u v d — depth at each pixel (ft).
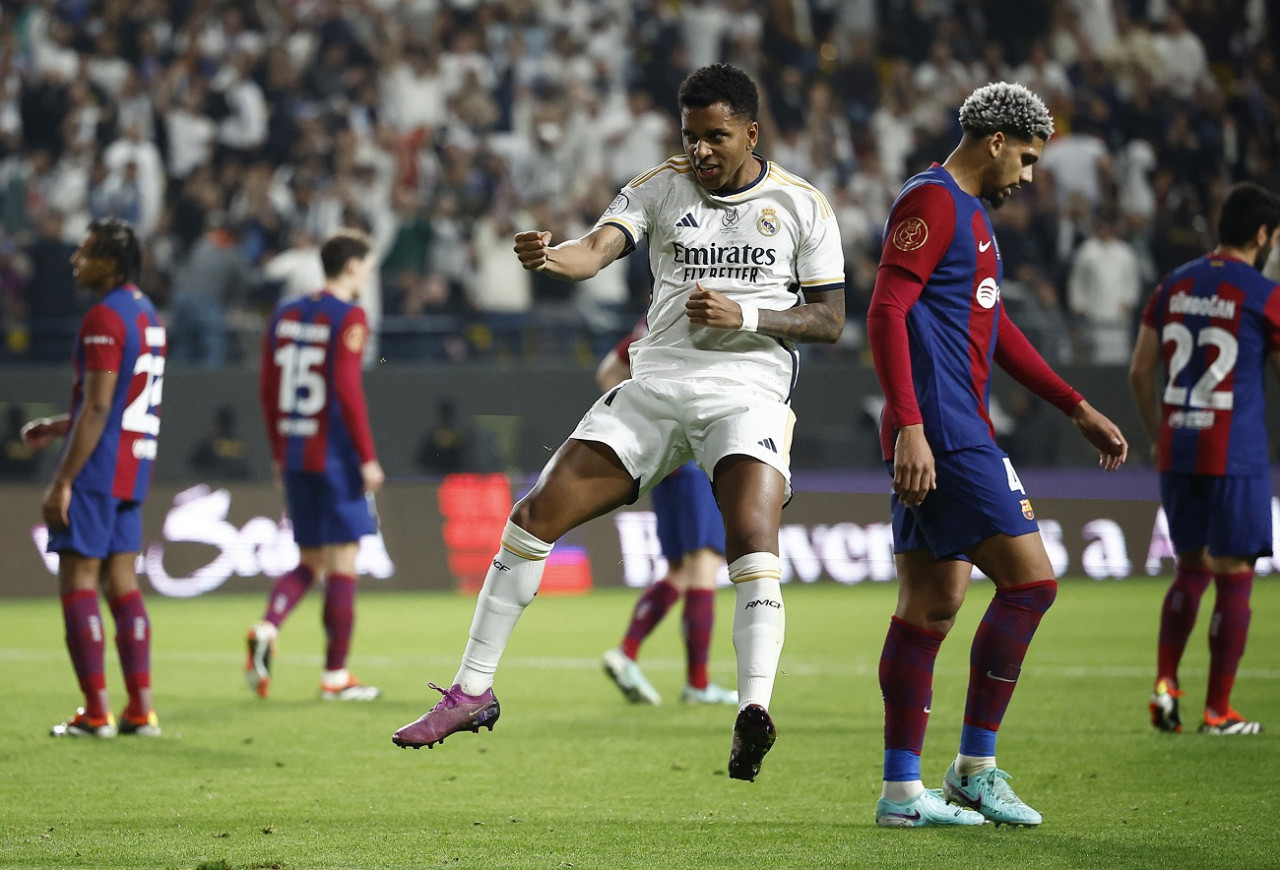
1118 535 165.27
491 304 180.45
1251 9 233.14
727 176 47.65
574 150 201.77
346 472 85.30
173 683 90.84
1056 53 230.27
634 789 57.36
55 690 86.48
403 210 181.98
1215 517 70.08
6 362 165.07
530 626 124.57
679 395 47.37
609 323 177.27
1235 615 70.18
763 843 47.11
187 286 168.45
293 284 173.37
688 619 82.38
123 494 69.62
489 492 158.40
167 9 211.00
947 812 49.90
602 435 47.09
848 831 49.01
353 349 85.66
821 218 48.55
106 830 49.34
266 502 151.23
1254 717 75.36
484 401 165.07
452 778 59.62
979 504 48.42
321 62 203.92
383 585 152.25
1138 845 46.37
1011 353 53.11
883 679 50.65
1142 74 218.38
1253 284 70.49
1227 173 218.38
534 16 217.97
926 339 48.83
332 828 49.73
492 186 189.26
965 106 50.29
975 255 49.01
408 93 207.00
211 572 148.25
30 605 140.15
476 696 46.78
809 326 47.37
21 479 154.51
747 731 43.65
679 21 218.18
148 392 70.49
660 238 48.70
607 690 88.17
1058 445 170.60
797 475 163.22
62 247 169.58
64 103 195.31
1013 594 49.39
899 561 51.11
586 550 157.17
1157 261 195.21
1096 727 72.33
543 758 64.39
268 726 73.46
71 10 208.13
